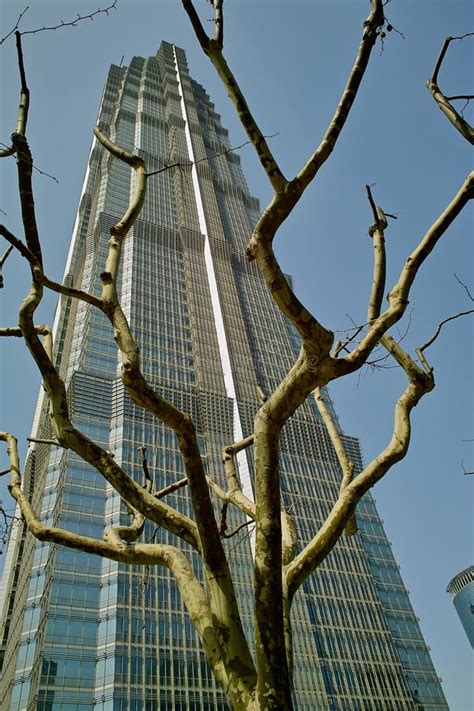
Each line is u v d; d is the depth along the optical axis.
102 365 80.75
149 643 55.09
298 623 67.56
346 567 78.31
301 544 72.88
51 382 6.30
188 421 5.42
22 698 50.59
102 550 6.05
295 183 5.33
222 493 8.33
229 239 123.75
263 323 109.31
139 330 90.19
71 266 126.12
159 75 174.75
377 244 6.93
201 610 4.98
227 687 4.39
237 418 85.50
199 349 94.31
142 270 101.75
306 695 61.12
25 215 6.62
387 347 7.11
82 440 5.96
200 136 151.12
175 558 5.62
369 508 91.94
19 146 6.71
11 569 83.69
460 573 140.88
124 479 5.83
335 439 7.53
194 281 107.62
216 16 6.19
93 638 53.75
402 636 74.12
